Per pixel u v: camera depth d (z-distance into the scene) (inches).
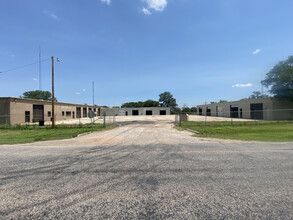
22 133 563.5
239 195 120.7
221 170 173.0
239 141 357.7
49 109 1456.7
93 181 147.8
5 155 245.6
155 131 580.7
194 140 376.5
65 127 766.5
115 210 103.2
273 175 158.2
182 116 1131.3
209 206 106.7
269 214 97.4
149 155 239.0
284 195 120.3
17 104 1155.9
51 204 110.7
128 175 161.6
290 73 1077.8
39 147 310.2
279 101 1178.0
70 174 165.3
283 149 271.7
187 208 104.7
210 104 1920.5
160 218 94.5
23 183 144.9
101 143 348.8
